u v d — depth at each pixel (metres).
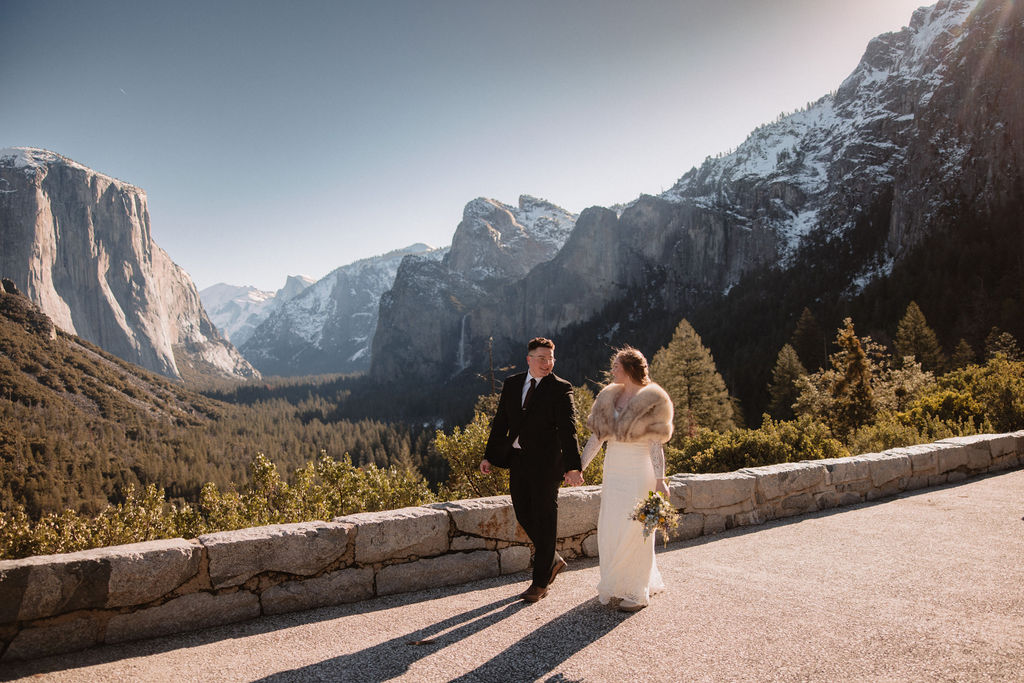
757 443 17.36
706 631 3.49
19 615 3.20
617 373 4.25
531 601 4.13
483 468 4.52
